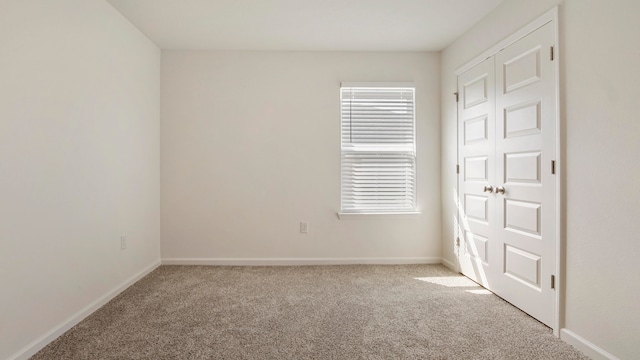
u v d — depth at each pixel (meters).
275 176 3.44
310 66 3.44
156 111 3.30
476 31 2.83
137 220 2.92
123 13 2.63
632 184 1.52
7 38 1.60
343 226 3.47
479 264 2.82
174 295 2.58
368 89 3.47
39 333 1.80
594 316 1.71
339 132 3.45
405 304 2.41
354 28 2.93
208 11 2.61
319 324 2.09
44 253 1.84
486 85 2.67
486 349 1.79
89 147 2.24
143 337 1.91
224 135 3.41
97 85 2.32
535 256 2.13
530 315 2.20
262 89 3.42
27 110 1.72
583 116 1.76
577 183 1.80
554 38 1.93
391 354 1.74
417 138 3.48
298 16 2.71
